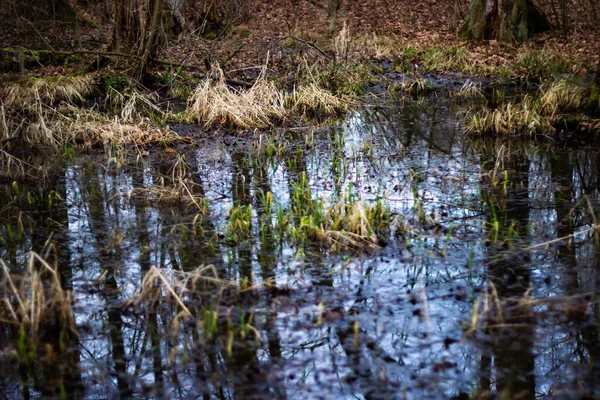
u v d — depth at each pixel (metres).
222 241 5.52
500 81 13.01
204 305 4.41
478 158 7.97
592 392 3.38
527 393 3.39
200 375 3.65
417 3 23.19
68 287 4.73
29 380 3.67
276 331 4.05
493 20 17.44
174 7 16.89
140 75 12.30
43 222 6.08
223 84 10.77
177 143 9.12
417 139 9.05
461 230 5.56
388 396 3.41
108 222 6.04
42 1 15.12
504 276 4.70
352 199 6.36
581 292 4.41
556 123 9.34
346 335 3.99
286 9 22.83
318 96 11.27
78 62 14.43
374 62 15.06
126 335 4.09
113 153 8.60
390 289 4.55
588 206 6.09
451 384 3.49
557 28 18.23
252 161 8.11
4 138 8.52
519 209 6.08
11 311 4.16
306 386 3.52
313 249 5.29
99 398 3.50
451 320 4.11
